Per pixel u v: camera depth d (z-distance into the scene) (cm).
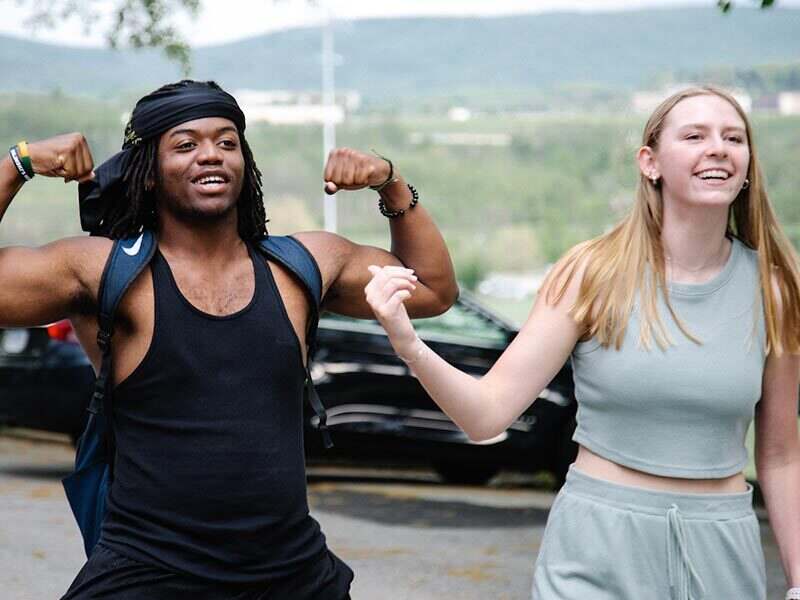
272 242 357
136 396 338
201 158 340
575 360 359
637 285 350
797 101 6300
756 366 353
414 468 1197
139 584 333
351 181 367
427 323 1011
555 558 354
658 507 347
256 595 339
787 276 362
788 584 367
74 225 3888
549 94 16362
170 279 340
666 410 346
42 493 934
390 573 705
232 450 335
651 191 356
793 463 372
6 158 343
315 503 944
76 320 346
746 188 361
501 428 351
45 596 636
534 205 9994
